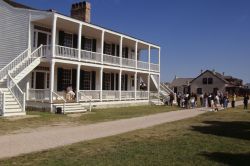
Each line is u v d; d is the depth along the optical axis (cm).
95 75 3853
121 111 3114
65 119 2281
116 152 1192
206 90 9625
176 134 1681
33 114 2447
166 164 1037
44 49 2902
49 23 3055
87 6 3791
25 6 3316
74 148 1259
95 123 2111
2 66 3059
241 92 10769
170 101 4450
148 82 4525
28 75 2897
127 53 4597
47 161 1036
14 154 1140
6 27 3064
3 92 2283
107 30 3506
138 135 1625
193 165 1034
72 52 3034
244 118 2684
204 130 1870
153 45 4544
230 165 1041
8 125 1895
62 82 3331
